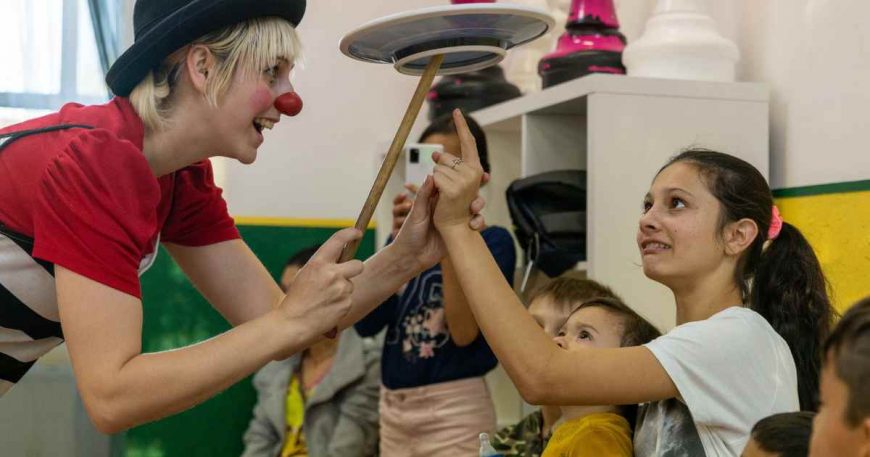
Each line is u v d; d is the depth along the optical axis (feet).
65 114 4.25
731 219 4.53
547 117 8.34
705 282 4.55
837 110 7.04
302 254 9.18
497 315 4.11
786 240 4.75
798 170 7.43
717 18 8.45
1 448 8.95
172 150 4.25
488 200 9.29
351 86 10.25
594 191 7.25
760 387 4.15
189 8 4.01
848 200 6.86
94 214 3.87
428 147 7.51
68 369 9.12
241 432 9.63
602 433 4.69
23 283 4.10
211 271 4.98
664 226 4.57
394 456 7.53
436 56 4.25
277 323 3.97
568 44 8.24
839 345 2.87
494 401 9.09
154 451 9.45
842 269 6.89
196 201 4.83
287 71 4.33
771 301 4.67
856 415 2.77
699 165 4.64
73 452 9.14
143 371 3.81
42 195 3.92
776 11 7.72
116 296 3.89
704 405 4.09
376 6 10.29
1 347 4.34
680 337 4.19
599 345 5.05
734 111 7.53
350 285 4.06
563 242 7.79
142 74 4.14
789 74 7.56
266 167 10.03
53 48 9.31
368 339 9.06
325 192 10.16
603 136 7.28
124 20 9.55
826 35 7.16
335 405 8.91
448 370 7.30
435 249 4.70
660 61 7.63
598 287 5.95
